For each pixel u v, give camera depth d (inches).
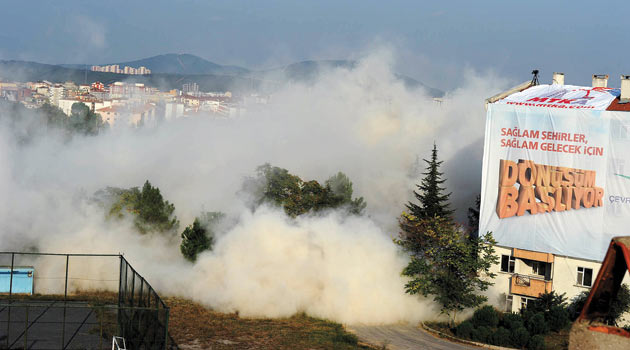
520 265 2229.3
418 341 1932.8
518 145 2206.0
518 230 2209.6
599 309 653.3
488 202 2266.2
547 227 2161.7
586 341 644.1
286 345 1800.0
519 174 2207.2
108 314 1929.1
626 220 2050.9
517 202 2210.9
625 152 2041.1
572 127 2112.5
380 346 1855.3
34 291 2146.9
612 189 2064.5
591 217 2094.0
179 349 1696.6
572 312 2107.5
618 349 629.9
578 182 2111.2
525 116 2187.5
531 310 2081.7
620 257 626.8
